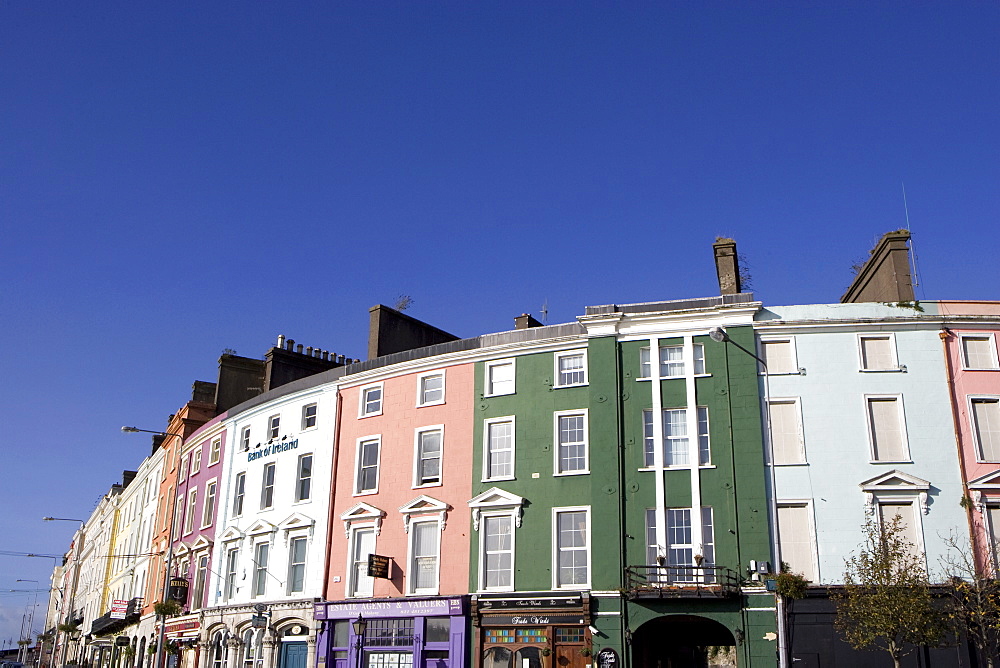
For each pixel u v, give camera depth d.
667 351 31.06
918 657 25.75
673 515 29.09
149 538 53.31
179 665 42.38
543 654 29.14
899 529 26.05
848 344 29.67
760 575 27.09
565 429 31.67
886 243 31.98
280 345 46.16
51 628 99.88
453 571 31.69
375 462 35.38
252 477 40.28
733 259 33.59
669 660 28.86
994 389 28.83
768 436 29.02
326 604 33.97
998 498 27.52
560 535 30.42
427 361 35.09
